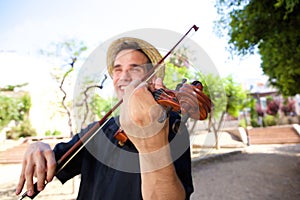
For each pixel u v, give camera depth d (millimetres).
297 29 6805
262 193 6988
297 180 7922
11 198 7512
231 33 7965
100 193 1227
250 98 27094
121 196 1116
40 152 1143
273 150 14672
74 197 7188
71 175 1570
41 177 1088
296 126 19484
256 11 6914
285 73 8367
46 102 16531
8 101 21609
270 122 29750
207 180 8688
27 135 21312
